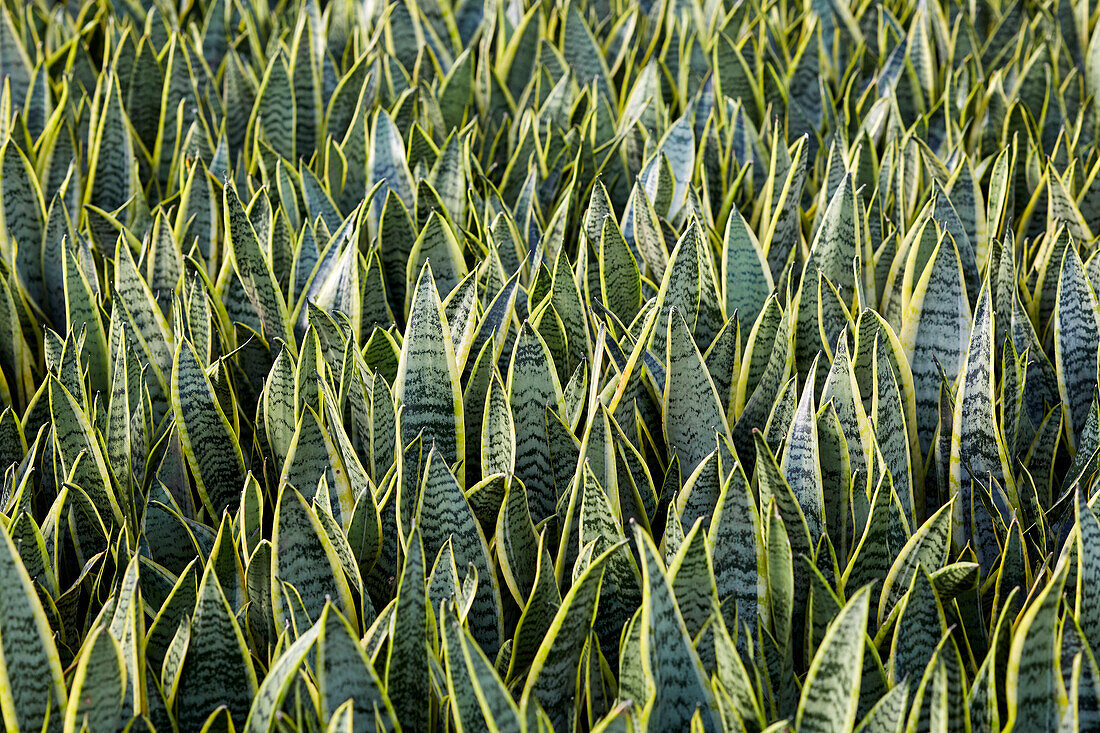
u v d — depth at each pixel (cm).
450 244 222
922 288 203
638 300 218
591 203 226
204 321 205
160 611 176
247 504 183
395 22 294
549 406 192
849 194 215
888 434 191
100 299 218
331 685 165
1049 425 200
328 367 201
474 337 202
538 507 195
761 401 200
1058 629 167
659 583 164
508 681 177
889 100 259
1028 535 192
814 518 187
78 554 192
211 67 297
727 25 293
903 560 179
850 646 161
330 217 238
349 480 190
